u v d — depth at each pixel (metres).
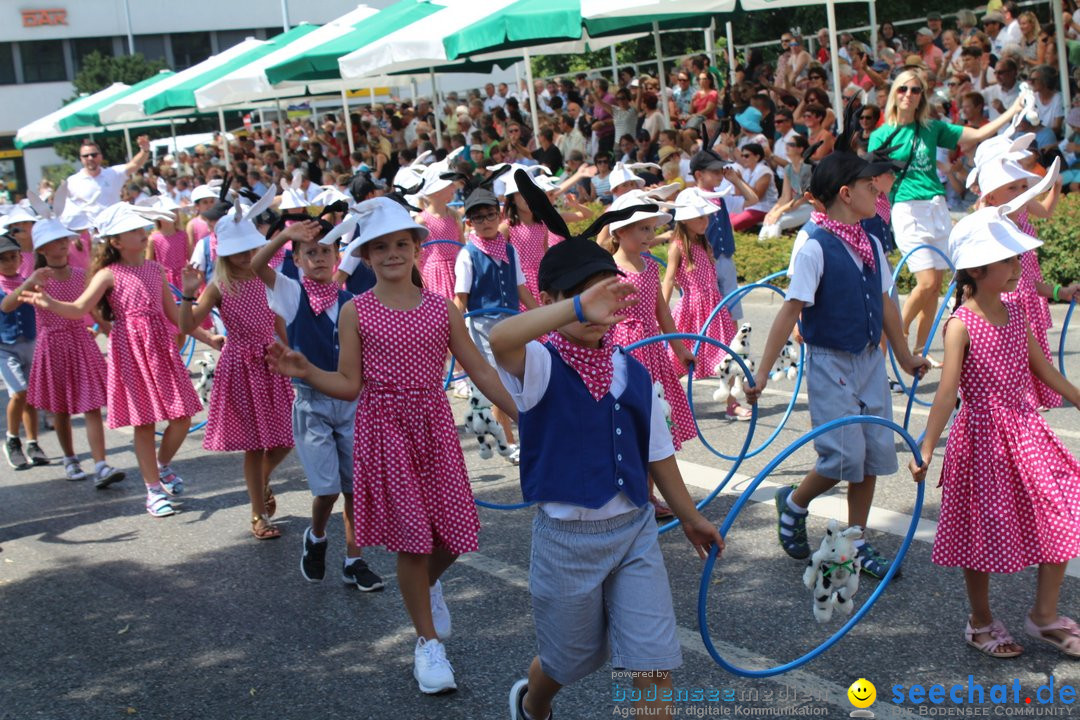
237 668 4.47
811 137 12.59
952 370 3.87
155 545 6.17
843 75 14.52
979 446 3.88
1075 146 11.28
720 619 4.49
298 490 7.00
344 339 4.07
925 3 22.06
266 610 5.05
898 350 4.82
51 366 7.41
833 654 4.11
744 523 5.57
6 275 8.12
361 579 5.16
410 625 4.73
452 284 8.67
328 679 4.29
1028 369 3.93
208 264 9.67
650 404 3.21
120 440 9.02
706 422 7.66
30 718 4.19
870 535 5.18
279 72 14.89
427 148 17.84
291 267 5.98
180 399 6.70
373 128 21.22
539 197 3.13
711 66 17.06
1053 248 9.68
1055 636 3.95
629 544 3.14
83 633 4.99
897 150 7.74
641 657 3.08
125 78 42.03
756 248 12.01
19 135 26.88
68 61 45.75
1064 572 4.29
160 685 4.38
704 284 7.25
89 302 6.46
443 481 4.11
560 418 3.11
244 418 5.85
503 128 18.62
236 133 31.36
